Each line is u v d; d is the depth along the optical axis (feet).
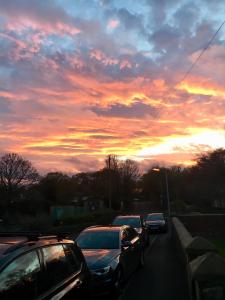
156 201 366.22
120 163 313.12
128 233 43.32
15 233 18.57
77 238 39.19
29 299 15.20
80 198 268.62
